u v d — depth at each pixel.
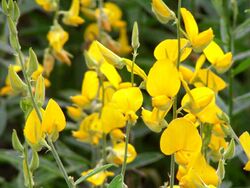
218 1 1.13
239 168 1.24
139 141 1.32
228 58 0.86
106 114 0.85
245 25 1.13
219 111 0.82
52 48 1.12
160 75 0.78
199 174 0.79
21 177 1.13
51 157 1.18
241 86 1.34
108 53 0.82
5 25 1.28
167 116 1.23
